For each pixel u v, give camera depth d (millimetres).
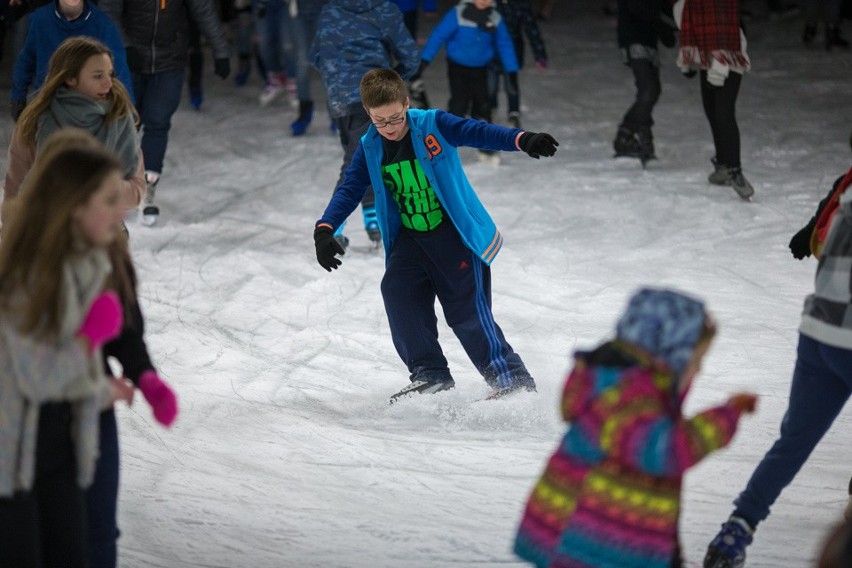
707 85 15727
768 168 17656
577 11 30047
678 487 4773
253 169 17984
